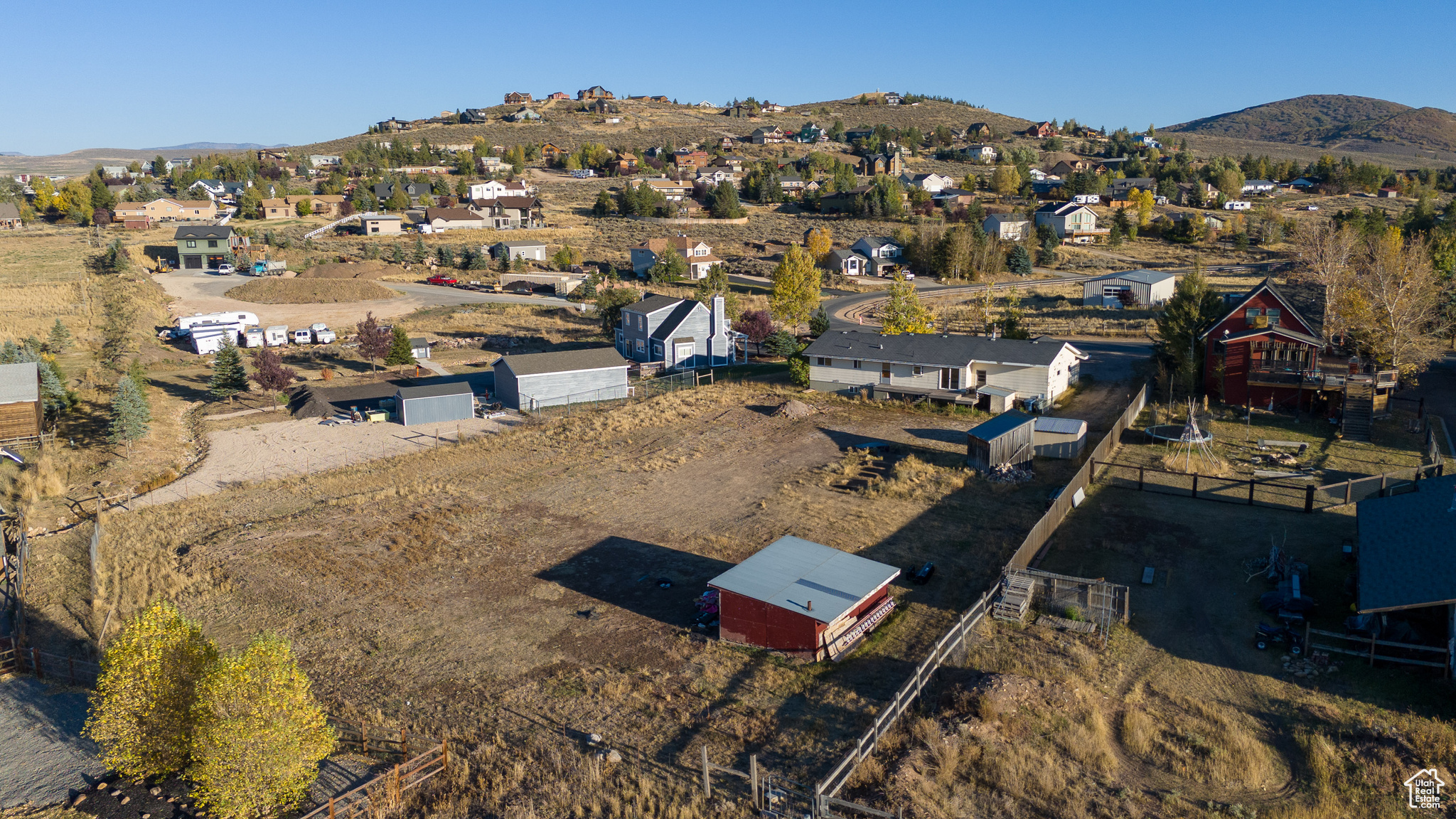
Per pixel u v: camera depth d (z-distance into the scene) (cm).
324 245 13600
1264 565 2897
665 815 1798
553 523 3591
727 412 5312
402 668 2478
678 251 12194
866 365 5556
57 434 5003
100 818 1841
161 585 3092
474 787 1925
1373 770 1823
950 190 18262
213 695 1800
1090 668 2305
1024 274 12144
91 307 8812
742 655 2484
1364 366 5047
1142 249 13862
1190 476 3822
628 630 2662
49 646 2698
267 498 4031
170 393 6156
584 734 2123
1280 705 2114
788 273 7725
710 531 3444
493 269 12406
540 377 5625
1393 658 2230
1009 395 5078
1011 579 2714
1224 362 5038
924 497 3716
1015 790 1820
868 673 2350
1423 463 3884
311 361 7294
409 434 5100
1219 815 1727
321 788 1945
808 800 1816
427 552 3309
